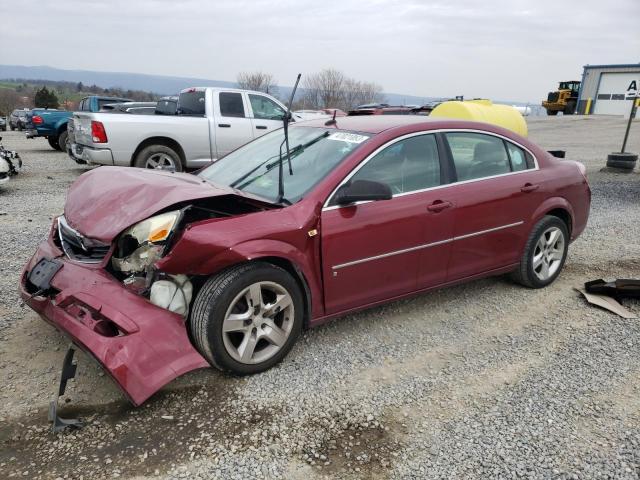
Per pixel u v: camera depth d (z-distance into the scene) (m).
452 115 9.64
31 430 2.83
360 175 3.65
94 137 9.38
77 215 3.52
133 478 2.51
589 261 5.86
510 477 2.58
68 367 2.94
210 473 2.56
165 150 9.88
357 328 4.11
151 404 3.08
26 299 3.47
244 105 10.68
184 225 3.24
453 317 4.34
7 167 9.54
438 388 3.32
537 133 25.73
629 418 3.04
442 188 4.04
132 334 2.89
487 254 4.41
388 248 3.75
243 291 3.18
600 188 10.47
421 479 2.56
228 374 3.40
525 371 3.54
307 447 2.76
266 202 3.46
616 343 3.95
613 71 41.47
